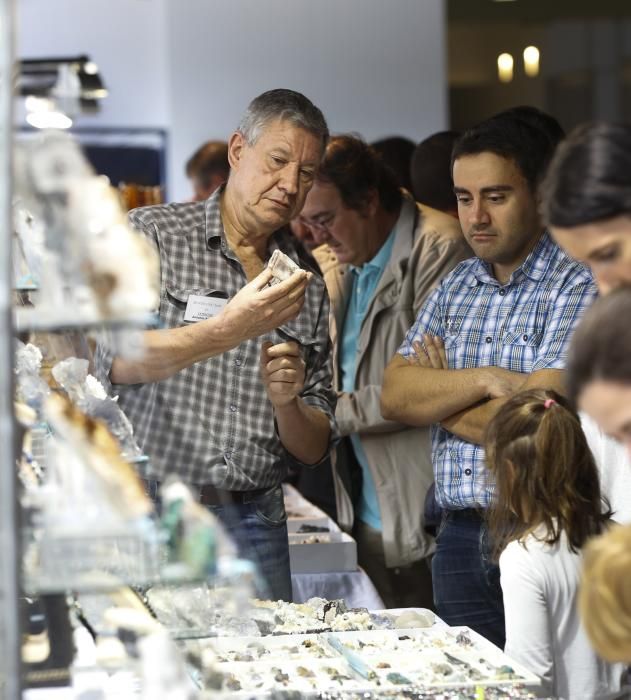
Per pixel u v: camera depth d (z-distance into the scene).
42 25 9.41
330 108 10.04
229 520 3.26
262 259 4.62
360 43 10.02
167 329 3.93
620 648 2.20
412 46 10.06
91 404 2.92
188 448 3.20
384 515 5.84
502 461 3.73
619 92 11.82
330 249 6.20
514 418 3.75
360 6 10.00
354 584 5.05
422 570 5.89
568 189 2.39
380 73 10.05
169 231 4.45
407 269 5.93
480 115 11.73
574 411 3.78
